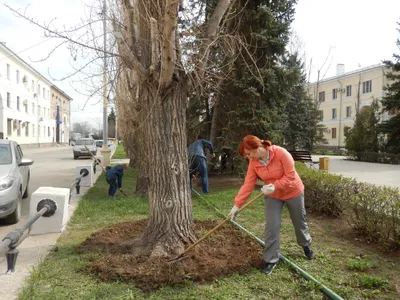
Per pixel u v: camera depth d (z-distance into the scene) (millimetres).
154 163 4457
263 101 11203
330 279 3795
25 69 45344
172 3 3666
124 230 5500
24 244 5047
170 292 3434
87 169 10812
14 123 41656
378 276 3902
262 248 4625
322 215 6766
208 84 5457
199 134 12820
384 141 26328
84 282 3666
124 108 9414
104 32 4832
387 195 5031
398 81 25641
